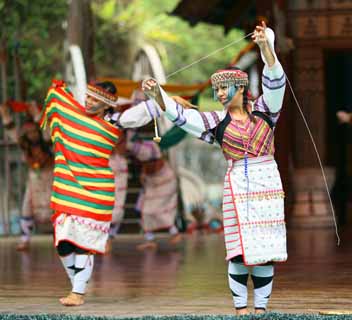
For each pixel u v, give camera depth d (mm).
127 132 26719
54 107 14242
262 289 12266
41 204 26781
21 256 24719
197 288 15961
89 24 31531
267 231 11945
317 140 33250
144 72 37500
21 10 47188
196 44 64125
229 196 12086
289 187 33906
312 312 12508
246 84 12297
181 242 29891
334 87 40281
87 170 13953
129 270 19797
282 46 33062
